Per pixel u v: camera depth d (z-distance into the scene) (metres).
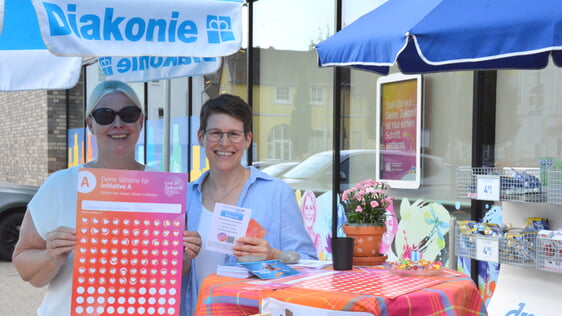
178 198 2.70
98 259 2.64
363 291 2.35
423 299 2.32
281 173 7.64
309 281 2.55
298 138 7.36
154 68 4.17
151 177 2.68
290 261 2.87
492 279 4.96
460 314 2.44
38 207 2.84
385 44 3.08
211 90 9.09
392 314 2.25
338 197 6.70
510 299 4.24
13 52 3.46
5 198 9.25
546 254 3.67
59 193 2.86
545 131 4.73
